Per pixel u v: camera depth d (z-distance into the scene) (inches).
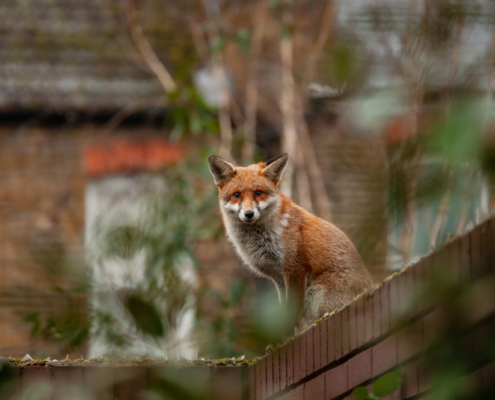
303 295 394.3
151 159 723.4
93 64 777.6
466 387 109.1
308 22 812.6
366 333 179.3
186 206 609.3
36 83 737.0
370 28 225.1
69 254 677.9
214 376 247.8
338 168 672.4
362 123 103.7
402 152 102.9
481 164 83.2
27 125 721.6
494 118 82.8
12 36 784.3
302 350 216.5
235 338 435.2
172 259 496.7
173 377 165.2
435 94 120.3
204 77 804.0
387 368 167.3
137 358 269.0
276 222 409.7
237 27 838.5
